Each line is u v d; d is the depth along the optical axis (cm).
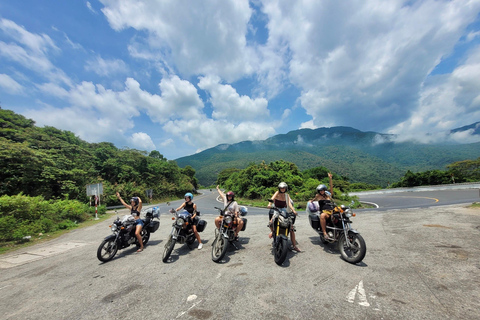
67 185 2133
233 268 421
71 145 2888
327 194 532
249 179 3312
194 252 548
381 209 1234
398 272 361
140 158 4681
